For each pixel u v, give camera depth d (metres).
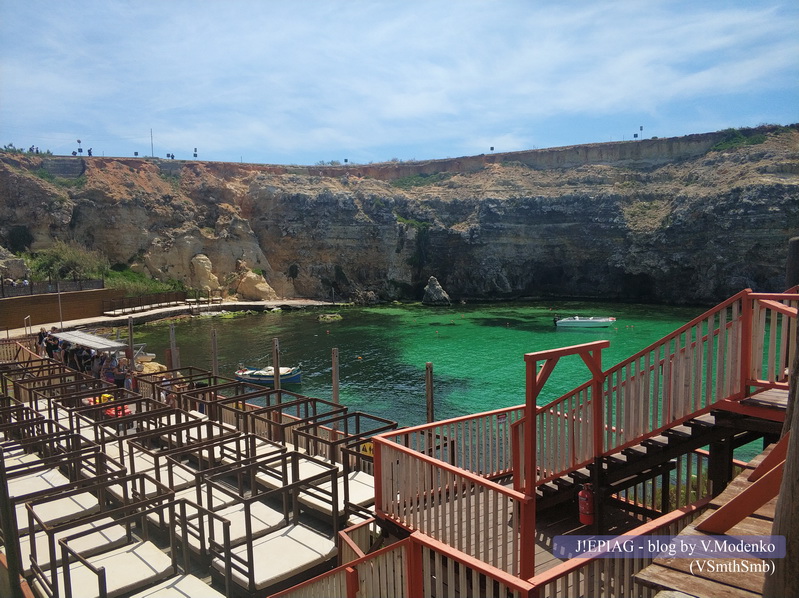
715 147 84.69
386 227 85.88
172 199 80.31
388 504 8.95
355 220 85.12
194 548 9.55
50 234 67.81
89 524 9.91
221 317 66.81
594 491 8.55
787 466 2.67
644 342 49.34
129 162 81.50
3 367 20.09
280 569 8.73
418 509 8.21
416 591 7.73
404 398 34.44
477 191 91.50
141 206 75.25
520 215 84.75
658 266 75.00
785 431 4.45
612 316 65.56
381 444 8.99
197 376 19.36
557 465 8.85
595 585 6.42
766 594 2.81
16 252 64.19
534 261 84.94
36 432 13.79
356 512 10.12
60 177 74.62
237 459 11.89
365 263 86.00
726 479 8.04
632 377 8.24
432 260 87.44
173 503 8.52
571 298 85.06
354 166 104.00
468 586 7.64
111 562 8.59
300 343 51.44
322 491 9.96
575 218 82.69
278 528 10.17
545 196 84.19
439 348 49.00
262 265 83.12
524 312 71.50
